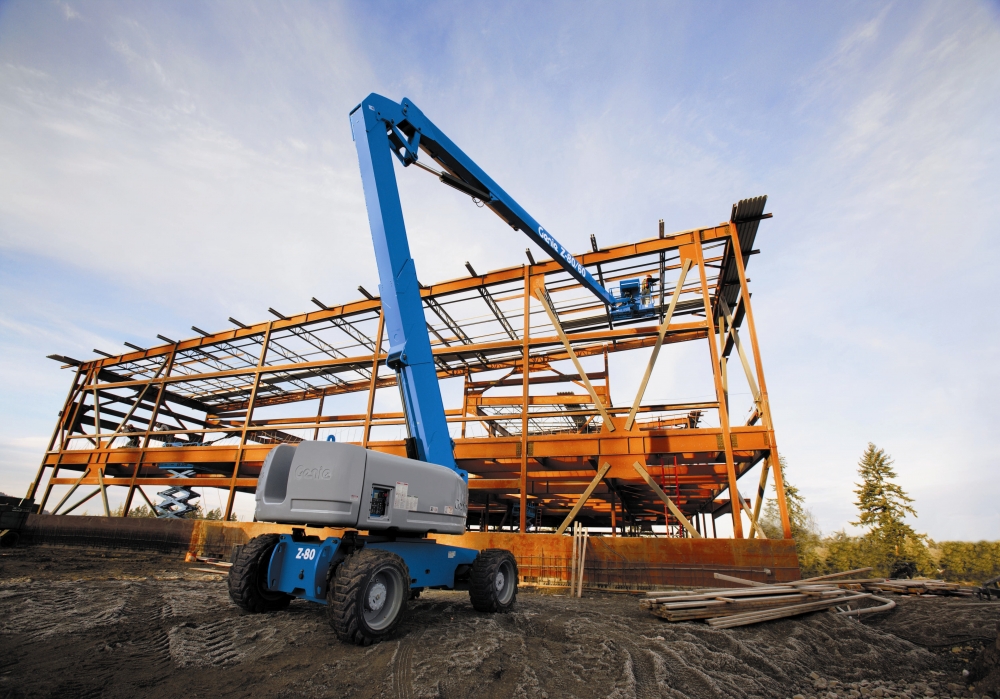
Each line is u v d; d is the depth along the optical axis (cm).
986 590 1162
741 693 589
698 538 1445
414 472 833
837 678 704
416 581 840
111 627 736
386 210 1029
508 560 990
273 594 837
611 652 680
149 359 3173
